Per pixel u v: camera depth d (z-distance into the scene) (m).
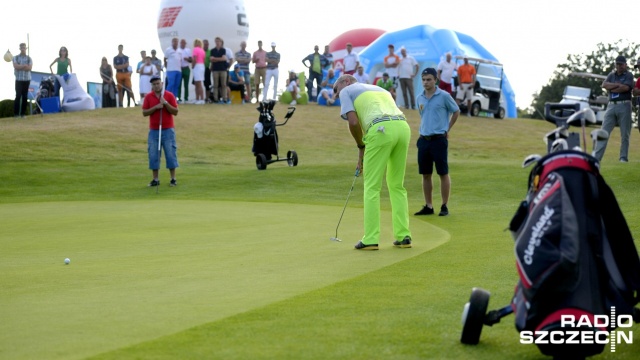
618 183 20.23
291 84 46.09
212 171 26.48
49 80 42.19
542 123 46.66
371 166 11.80
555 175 5.75
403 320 7.09
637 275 5.90
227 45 55.03
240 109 42.47
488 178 22.44
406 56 44.97
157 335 6.67
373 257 11.03
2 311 7.68
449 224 15.34
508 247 11.58
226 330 6.74
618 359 6.14
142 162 29.08
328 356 6.01
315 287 8.80
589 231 5.68
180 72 41.94
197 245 12.33
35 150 30.36
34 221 15.79
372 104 11.99
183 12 54.31
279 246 12.15
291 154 27.64
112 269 10.17
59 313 7.56
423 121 16.95
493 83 47.78
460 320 7.09
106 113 39.88
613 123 24.92
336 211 17.30
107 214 16.91
